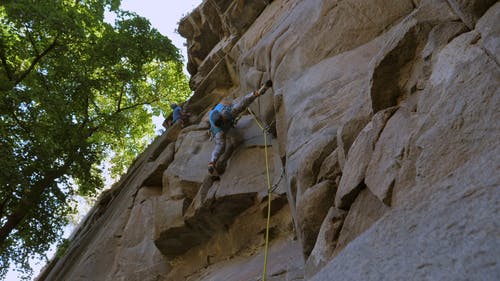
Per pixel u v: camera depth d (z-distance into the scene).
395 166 2.79
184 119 11.09
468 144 2.18
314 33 6.05
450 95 2.55
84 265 8.57
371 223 2.87
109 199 13.23
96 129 17.27
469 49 2.69
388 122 3.17
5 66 13.98
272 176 6.42
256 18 11.02
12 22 13.73
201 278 6.61
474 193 1.70
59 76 14.98
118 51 16.05
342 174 3.42
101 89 16.25
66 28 14.07
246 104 6.82
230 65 10.98
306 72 5.75
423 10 3.49
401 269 1.59
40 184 13.18
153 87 19.55
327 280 1.86
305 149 4.31
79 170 14.58
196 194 7.40
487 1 2.71
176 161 8.13
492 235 1.43
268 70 6.84
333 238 3.24
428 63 3.19
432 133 2.45
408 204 2.00
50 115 12.97
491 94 2.24
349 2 5.85
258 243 6.28
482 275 1.32
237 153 7.09
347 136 3.69
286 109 5.62
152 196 9.02
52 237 13.64
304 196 3.88
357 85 4.91
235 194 6.42
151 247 7.95
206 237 7.16
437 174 2.24
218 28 13.12
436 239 1.61
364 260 1.80
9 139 12.01
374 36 5.45
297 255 5.18
